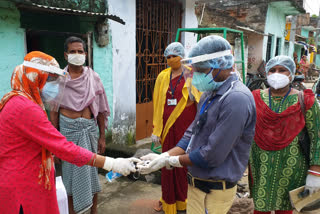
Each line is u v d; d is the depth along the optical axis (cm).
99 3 385
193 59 152
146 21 493
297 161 207
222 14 805
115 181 378
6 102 153
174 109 276
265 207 217
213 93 161
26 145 155
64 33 346
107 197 335
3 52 301
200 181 168
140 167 170
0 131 153
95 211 281
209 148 148
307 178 201
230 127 144
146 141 505
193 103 275
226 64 152
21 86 155
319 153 196
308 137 206
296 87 584
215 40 151
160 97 287
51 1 323
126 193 346
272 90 221
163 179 282
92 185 266
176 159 163
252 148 223
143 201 327
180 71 280
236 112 143
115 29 414
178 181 283
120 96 441
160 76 293
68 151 160
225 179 157
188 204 181
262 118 215
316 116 199
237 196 330
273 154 212
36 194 160
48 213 168
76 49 246
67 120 243
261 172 217
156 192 349
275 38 1262
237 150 159
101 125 284
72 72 255
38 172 160
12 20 305
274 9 1179
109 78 416
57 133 159
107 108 279
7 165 154
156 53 527
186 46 574
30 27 385
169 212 286
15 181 153
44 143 154
